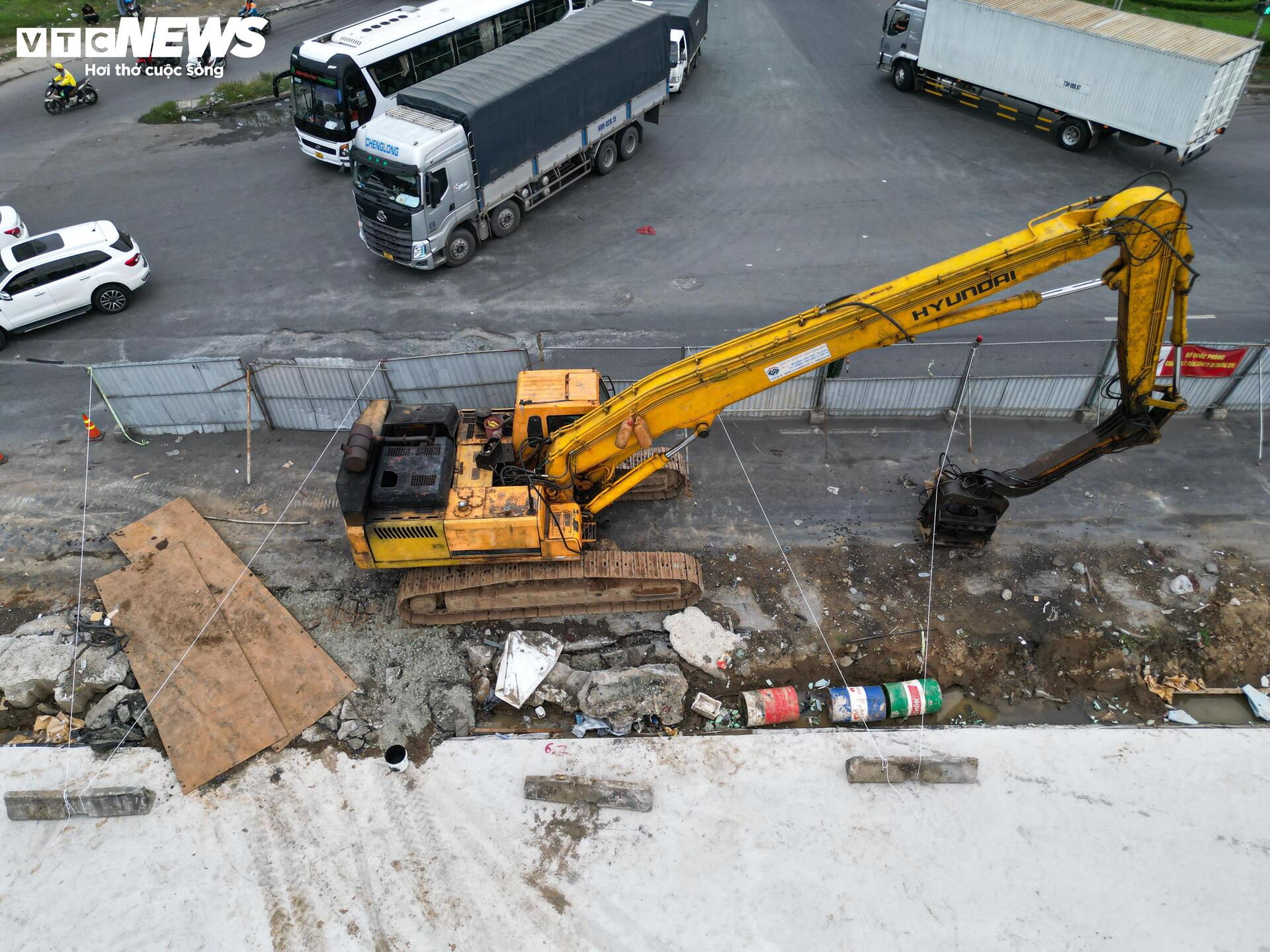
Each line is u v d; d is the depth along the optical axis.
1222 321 17.95
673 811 10.72
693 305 19.34
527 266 20.89
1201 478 14.95
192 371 15.73
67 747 11.49
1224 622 12.62
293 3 36.72
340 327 18.98
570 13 29.20
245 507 14.98
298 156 26.08
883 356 17.73
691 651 12.31
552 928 9.66
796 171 24.42
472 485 11.98
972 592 13.18
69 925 9.77
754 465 15.55
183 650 12.40
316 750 11.39
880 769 10.89
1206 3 31.55
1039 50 23.92
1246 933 9.48
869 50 31.83
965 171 24.08
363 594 13.33
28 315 18.50
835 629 12.71
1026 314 18.81
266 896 10.01
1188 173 23.28
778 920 9.67
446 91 19.59
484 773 11.16
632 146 25.09
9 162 25.81
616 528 14.36
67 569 13.84
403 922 9.76
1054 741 11.38
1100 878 9.98
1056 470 12.32
